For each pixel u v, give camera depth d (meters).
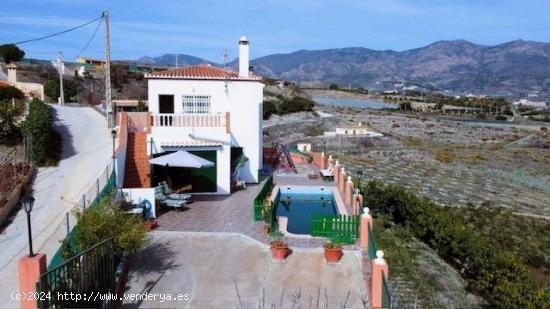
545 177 59.34
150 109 27.03
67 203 20.61
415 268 22.58
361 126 82.62
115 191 18.67
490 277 21.20
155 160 22.62
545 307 18.80
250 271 15.83
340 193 27.31
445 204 41.09
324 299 14.01
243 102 28.56
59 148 29.47
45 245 16.34
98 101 60.00
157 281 15.00
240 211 22.55
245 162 29.27
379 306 12.82
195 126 25.52
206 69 30.02
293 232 21.45
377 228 27.81
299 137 72.94
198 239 18.50
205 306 13.59
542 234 35.22
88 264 12.11
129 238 14.29
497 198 46.06
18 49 80.94
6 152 27.61
